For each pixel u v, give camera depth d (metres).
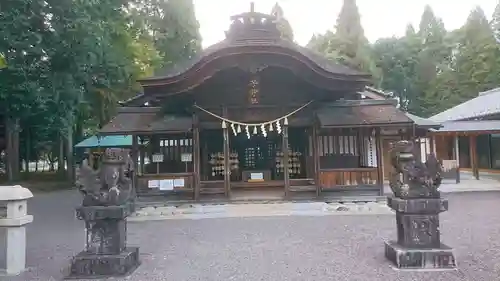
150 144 17.33
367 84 15.45
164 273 6.73
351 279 6.13
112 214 6.65
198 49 38.50
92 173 6.92
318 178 15.30
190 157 16.89
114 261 6.59
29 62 17.03
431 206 6.66
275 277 6.34
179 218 12.88
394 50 47.53
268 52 14.11
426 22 53.50
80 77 18.62
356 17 43.94
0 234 10.48
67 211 15.55
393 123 14.48
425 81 47.09
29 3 15.77
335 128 15.70
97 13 19.09
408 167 6.86
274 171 18.84
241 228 10.85
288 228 10.68
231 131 17.83
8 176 26.53
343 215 12.81
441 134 23.94
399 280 5.99
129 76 24.11
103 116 27.08
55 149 41.12
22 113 19.95
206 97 15.69
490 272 6.30
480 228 10.09
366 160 17.14
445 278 6.03
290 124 15.64
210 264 7.22
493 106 28.38
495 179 25.42
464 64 44.97
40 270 7.10
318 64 14.50
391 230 10.14
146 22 34.28
